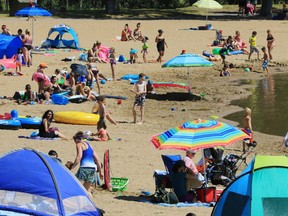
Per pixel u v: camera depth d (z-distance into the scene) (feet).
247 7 306.96
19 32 171.53
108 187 73.92
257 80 169.99
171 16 296.92
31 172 52.90
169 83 155.02
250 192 53.31
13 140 97.04
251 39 192.03
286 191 53.11
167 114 127.65
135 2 353.51
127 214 65.31
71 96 132.16
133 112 116.88
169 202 69.72
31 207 51.11
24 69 165.68
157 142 70.08
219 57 191.42
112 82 156.87
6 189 52.21
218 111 131.85
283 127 118.01
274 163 54.13
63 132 105.19
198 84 161.79
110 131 108.17
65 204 51.78
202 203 70.13
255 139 107.86
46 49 198.18
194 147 68.13
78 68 136.36
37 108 123.75
